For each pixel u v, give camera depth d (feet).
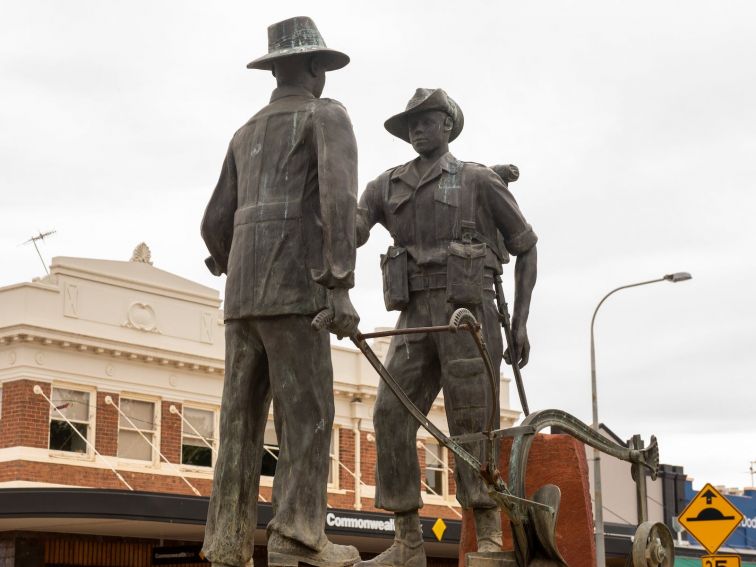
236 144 22.03
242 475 21.42
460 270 25.76
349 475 133.49
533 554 23.40
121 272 121.08
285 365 20.86
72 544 107.34
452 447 22.34
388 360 26.37
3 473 111.45
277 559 20.54
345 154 20.77
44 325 114.01
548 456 26.96
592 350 107.55
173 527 103.14
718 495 61.62
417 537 26.00
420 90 26.76
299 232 20.99
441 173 26.43
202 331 126.52
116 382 118.73
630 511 146.51
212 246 22.67
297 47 21.91
